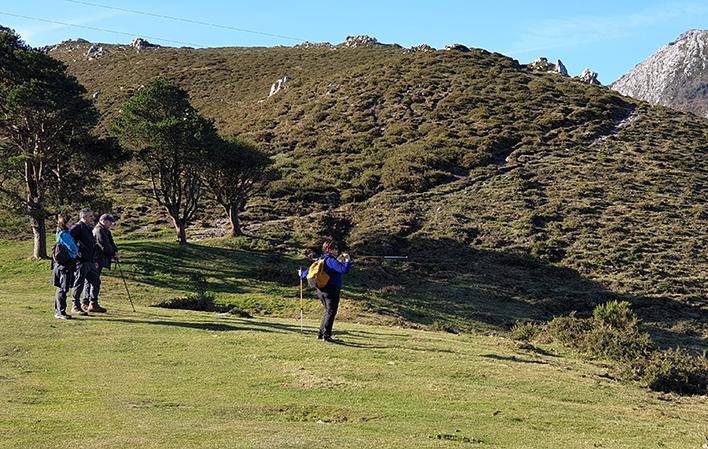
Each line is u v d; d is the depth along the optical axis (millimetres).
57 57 131125
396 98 83438
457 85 86062
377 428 9852
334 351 15516
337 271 16703
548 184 59188
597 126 73438
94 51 130625
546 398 12914
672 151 67312
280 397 11523
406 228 50438
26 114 38219
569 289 40500
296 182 61594
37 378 12133
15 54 39281
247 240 46875
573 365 17172
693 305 38094
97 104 97562
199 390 11766
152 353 14562
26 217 39656
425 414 10867
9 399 10539
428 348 17016
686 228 49875
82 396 11016
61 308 18000
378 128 75875
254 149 48688
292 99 91188
